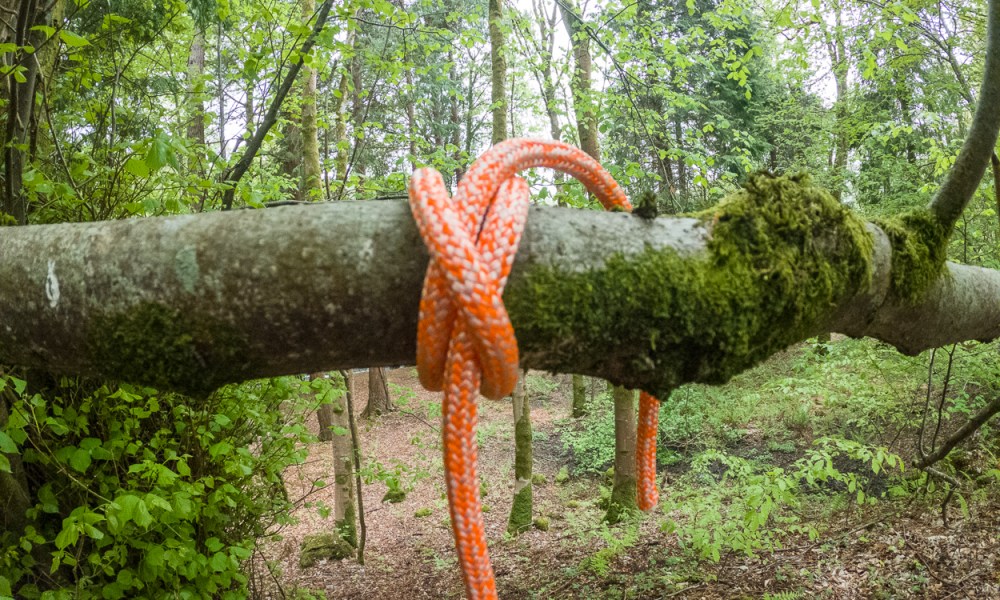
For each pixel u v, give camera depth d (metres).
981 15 6.95
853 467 6.53
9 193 2.54
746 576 4.93
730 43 6.63
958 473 5.46
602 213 1.08
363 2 4.32
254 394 3.56
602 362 1.08
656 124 6.64
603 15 6.20
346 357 1.05
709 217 1.11
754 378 9.08
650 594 5.01
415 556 7.09
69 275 1.01
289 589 5.39
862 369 6.64
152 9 4.90
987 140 1.44
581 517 7.38
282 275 0.95
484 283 0.93
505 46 7.09
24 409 2.56
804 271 1.11
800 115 11.18
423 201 0.96
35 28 2.29
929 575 4.32
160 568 2.94
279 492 4.30
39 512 2.84
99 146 3.38
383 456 11.30
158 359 1.00
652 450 1.56
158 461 3.37
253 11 4.86
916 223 1.48
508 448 11.31
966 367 5.73
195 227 1.00
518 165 1.14
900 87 7.86
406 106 14.41
